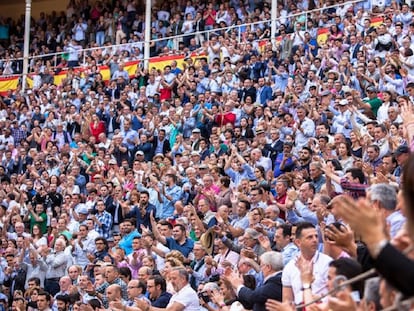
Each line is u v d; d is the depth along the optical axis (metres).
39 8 71.12
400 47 39.22
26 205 37.31
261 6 53.75
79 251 30.20
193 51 50.91
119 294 20.97
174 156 37.75
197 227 25.94
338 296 7.94
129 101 45.50
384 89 35.69
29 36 60.25
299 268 13.16
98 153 40.09
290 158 30.97
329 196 21.45
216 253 23.30
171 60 52.16
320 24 46.12
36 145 45.25
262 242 18.86
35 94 52.50
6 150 45.78
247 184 28.14
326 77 39.16
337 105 33.81
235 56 46.78
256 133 34.78
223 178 28.94
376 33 39.84
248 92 41.41
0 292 30.38
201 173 32.47
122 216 32.38
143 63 53.22
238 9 54.00
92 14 61.25
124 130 41.41
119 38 57.81
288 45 43.91
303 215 21.61
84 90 50.28
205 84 43.94
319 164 25.48
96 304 22.30
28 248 30.06
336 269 10.12
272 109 38.06
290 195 21.94
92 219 31.42
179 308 18.20
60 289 26.97
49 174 40.50
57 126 45.41
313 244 13.08
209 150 36.41
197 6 56.62
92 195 34.06
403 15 41.94
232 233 23.36
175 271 18.44
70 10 62.56
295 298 13.01
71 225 33.22
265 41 47.81
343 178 18.91
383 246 6.10
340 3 48.25
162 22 57.28
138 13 59.31
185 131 39.81
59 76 56.50
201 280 22.55
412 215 6.00
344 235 10.33
